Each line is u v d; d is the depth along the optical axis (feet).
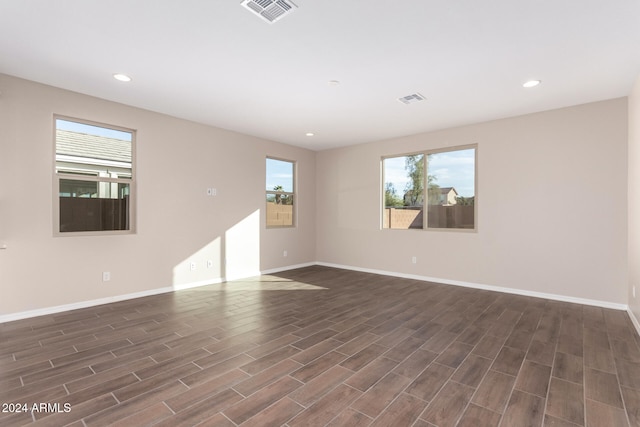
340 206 21.85
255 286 16.28
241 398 6.44
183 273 15.62
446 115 14.73
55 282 11.73
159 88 11.76
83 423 5.65
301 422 5.71
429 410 6.09
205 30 8.03
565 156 13.56
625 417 5.92
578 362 8.06
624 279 12.33
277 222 20.74
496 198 15.34
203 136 16.35
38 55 9.32
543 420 5.83
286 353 8.53
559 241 13.73
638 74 10.32
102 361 8.00
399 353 8.56
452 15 7.34
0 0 6.80
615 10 7.05
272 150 20.08
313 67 10.03
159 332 9.96
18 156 10.91
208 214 16.63
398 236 18.98
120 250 13.42
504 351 8.70
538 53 9.05
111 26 7.84
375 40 8.46
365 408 6.14
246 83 11.28
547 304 13.11
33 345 8.91
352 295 14.56
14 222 10.84
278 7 7.09
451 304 13.15
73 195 12.34
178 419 5.77
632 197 11.43
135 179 13.97
